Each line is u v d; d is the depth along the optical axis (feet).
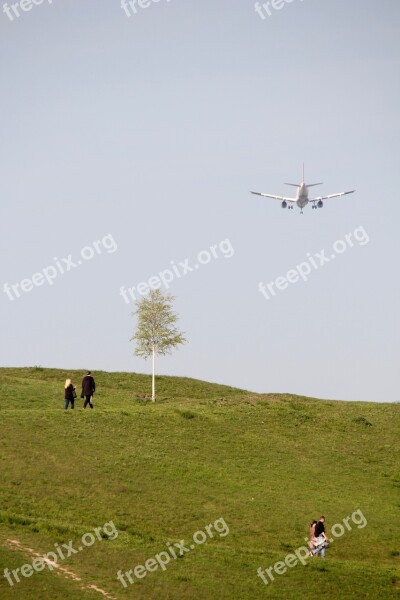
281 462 346.74
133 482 299.99
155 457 325.42
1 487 276.41
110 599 211.41
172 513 282.36
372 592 240.12
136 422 363.76
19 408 392.47
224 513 288.92
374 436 399.85
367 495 326.85
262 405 428.15
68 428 340.39
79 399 425.69
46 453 310.45
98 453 319.06
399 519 307.99
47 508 268.21
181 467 320.50
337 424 407.85
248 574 239.50
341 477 342.23
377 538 290.35
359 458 367.45
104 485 293.02
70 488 286.46
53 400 416.67
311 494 318.04
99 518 268.41
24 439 319.47
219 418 390.01
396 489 338.13
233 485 313.53
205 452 342.64
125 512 277.23
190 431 364.99
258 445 361.71
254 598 224.74
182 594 220.23
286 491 317.01
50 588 211.20
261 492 311.68
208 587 226.58
